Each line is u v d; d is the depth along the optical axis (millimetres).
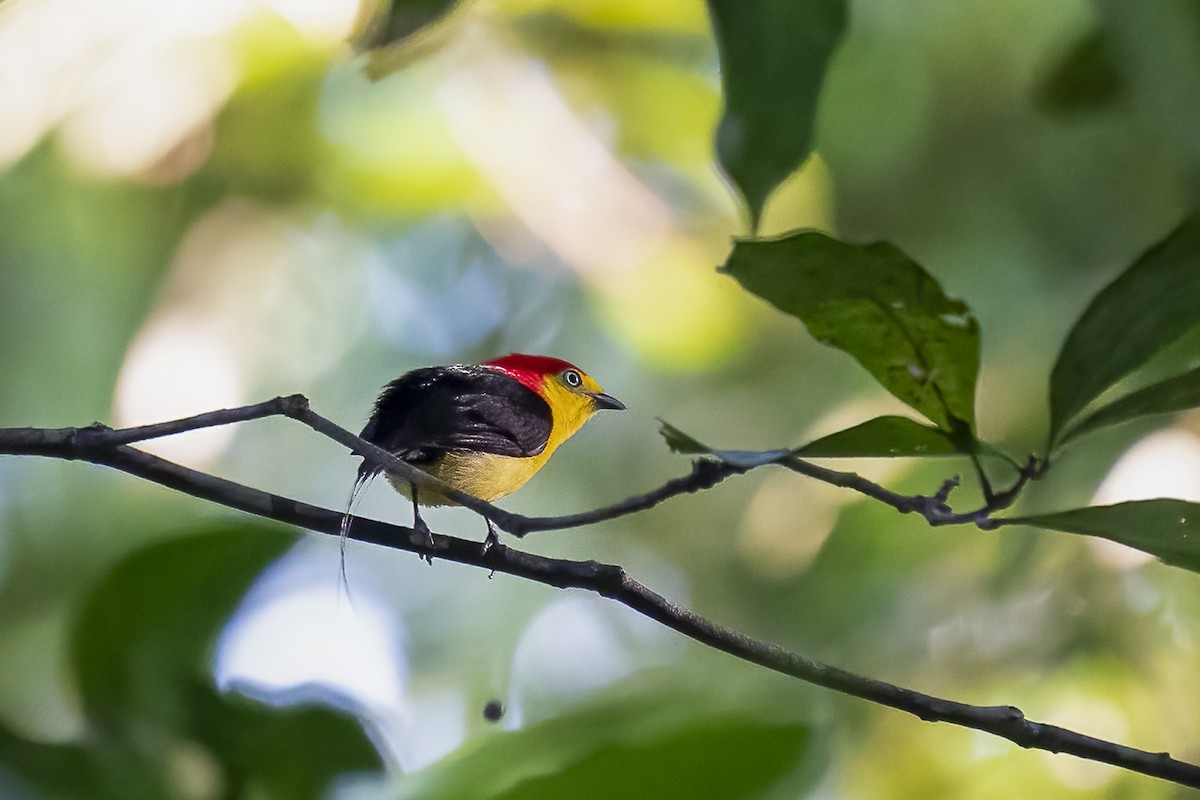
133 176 11867
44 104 11742
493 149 12758
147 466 5402
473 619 13648
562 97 12883
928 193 10875
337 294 13516
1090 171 10094
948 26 10180
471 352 14320
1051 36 9945
